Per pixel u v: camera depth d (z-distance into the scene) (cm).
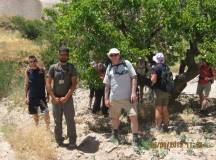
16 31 3381
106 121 1214
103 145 961
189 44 1267
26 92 1057
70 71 946
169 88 1032
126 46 1073
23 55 2455
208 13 1130
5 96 1661
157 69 1025
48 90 950
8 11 4006
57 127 973
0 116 1344
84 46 1105
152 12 1125
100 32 1084
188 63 1274
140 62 1205
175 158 892
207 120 1190
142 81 1230
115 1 1121
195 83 1861
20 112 1377
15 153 945
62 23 1139
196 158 894
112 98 938
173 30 1138
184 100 1421
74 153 930
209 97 1503
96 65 1105
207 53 1114
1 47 2664
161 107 1052
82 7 1072
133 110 937
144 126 1143
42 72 1053
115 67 933
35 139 970
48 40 2508
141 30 1145
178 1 1120
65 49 942
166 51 1252
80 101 1456
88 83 1146
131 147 948
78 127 1162
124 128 1133
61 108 959
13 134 1027
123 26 1160
